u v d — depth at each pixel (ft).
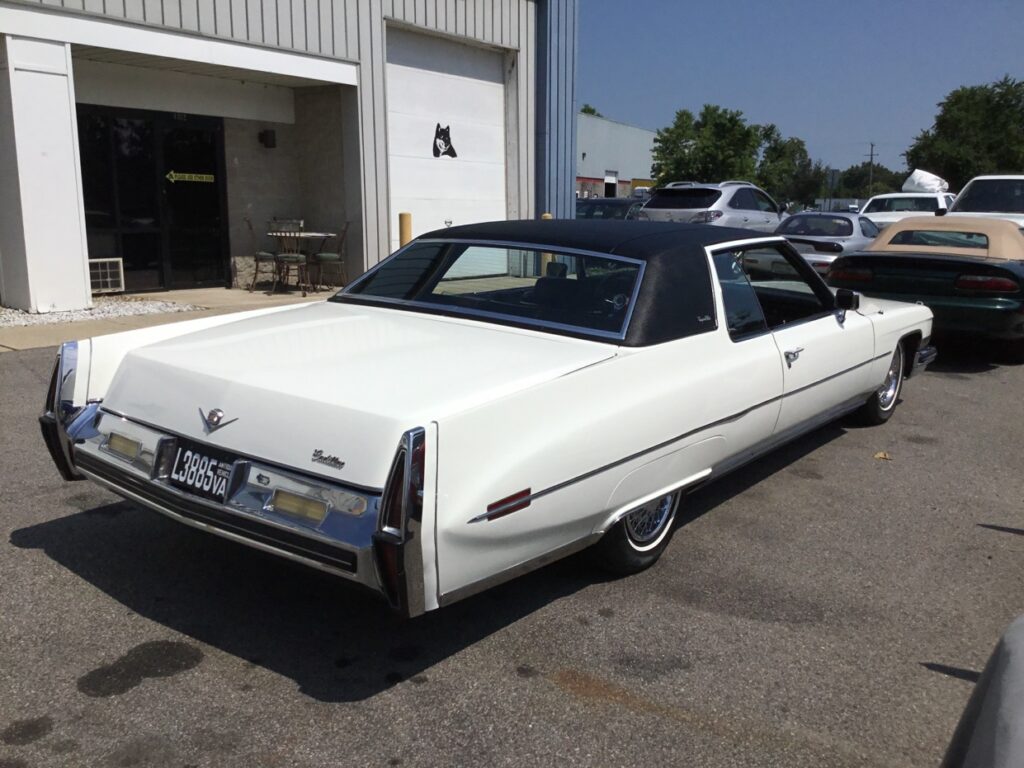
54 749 9.13
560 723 9.83
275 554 9.88
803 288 17.51
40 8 30.58
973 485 18.12
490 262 14.49
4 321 30.66
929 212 60.95
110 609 11.96
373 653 11.14
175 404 11.14
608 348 12.25
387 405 9.82
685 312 13.42
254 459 10.18
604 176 158.81
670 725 9.86
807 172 254.68
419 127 45.96
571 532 11.39
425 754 9.24
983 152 143.23
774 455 19.85
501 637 11.62
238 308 35.37
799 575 13.73
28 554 13.47
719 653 11.37
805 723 9.98
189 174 40.32
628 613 12.34
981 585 13.57
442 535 9.57
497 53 50.03
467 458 9.78
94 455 11.78
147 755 9.09
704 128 119.34
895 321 20.31
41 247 31.78
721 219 52.90
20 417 20.29
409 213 43.50
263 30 37.40
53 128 31.55
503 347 12.11
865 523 15.94
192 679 10.44
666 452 12.56
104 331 29.58
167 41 34.32
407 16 43.11
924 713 10.24
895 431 21.95
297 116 43.91
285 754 9.18
